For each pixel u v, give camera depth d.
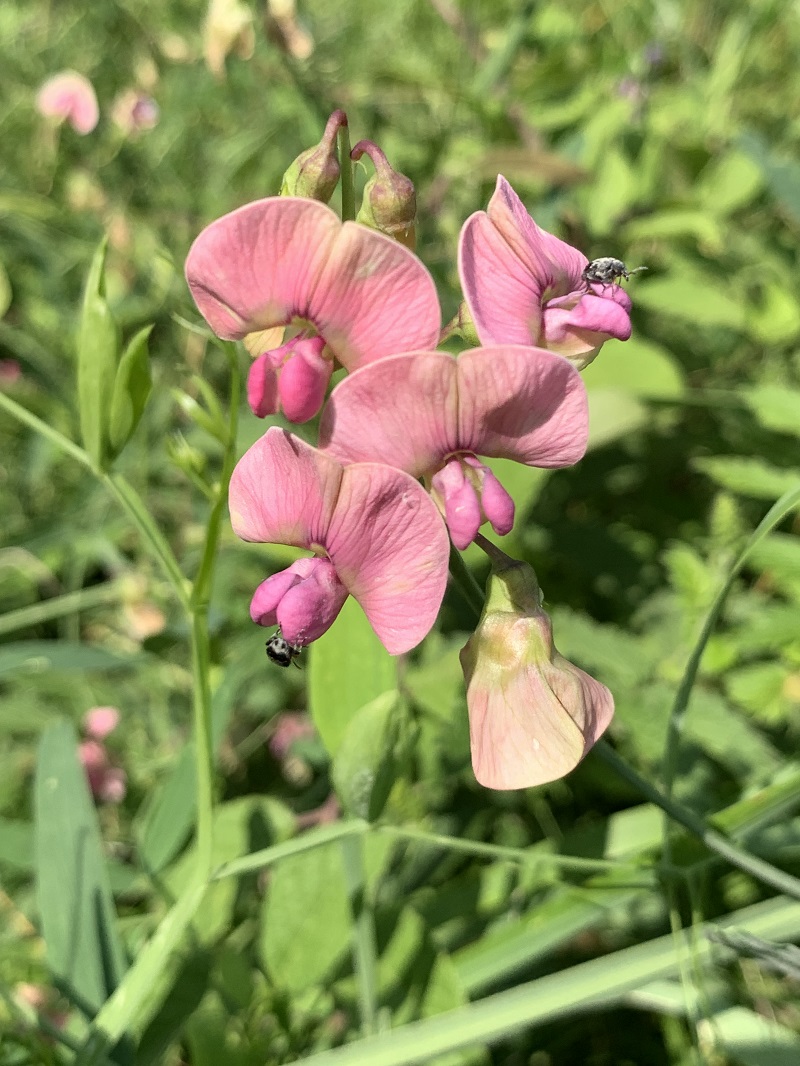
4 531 0.22
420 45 0.32
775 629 0.12
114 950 0.10
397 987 0.11
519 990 0.09
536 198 0.21
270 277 0.07
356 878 0.10
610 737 0.14
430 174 0.24
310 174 0.07
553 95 0.24
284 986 0.10
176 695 0.18
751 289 0.21
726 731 0.13
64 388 0.24
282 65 0.20
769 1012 0.13
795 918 0.10
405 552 0.07
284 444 0.07
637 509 0.20
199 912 0.12
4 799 0.16
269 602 0.07
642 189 0.22
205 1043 0.09
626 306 0.08
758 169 0.21
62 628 0.20
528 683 0.08
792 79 0.30
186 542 0.19
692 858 0.10
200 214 0.27
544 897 0.13
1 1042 0.10
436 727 0.14
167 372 0.22
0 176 0.29
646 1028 0.14
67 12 0.32
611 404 0.16
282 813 0.13
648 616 0.17
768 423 0.14
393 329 0.07
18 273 0.27
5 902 0.14
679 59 0.29
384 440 0.07
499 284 0.07
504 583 0.08
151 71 0.28
